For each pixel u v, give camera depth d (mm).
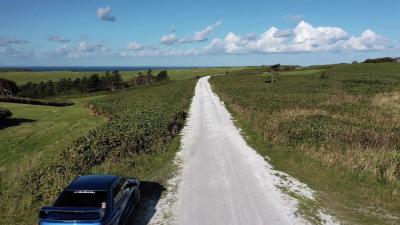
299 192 15797
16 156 26469
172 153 22953
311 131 26922
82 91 141750
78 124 38438
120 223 11711
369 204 14539
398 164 18703
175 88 83688
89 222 10000
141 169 19453
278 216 13273
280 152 22562
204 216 13328
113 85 139125
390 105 43188
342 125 29859
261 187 16422
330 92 62094
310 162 19828
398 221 13031
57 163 19766
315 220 12969
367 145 23203
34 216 13758
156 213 13734
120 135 24766
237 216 13281
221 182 17172
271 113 37000
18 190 16781
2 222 13297
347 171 18094
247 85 89125
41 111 48250
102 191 11125
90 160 20234
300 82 91125
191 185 16812
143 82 151500
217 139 27094
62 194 11109
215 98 60656
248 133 29125
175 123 32125
